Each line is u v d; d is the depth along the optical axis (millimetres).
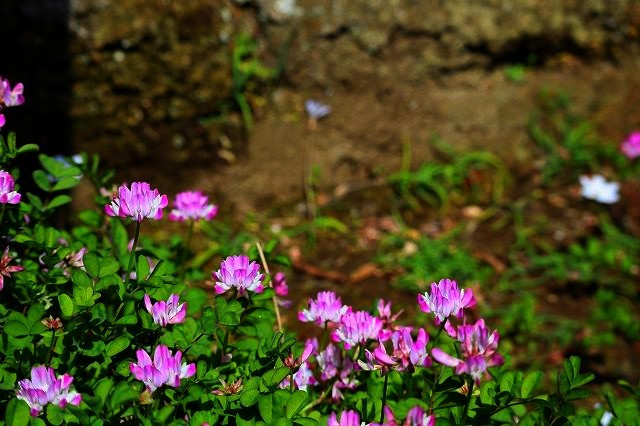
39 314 526
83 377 547
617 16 1273
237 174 1142
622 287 1110
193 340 546
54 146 1044
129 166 1093
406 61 1200
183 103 1102
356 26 1162
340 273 1066
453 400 526
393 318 568
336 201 1176
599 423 559
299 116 1167
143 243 652
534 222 1205
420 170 1220
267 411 516
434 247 1117
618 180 1273
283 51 1142
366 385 586
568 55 1284
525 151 1277
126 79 1065
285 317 865
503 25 1231
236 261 535
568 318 1061
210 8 1096
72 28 1030
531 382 541
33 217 608
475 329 486
